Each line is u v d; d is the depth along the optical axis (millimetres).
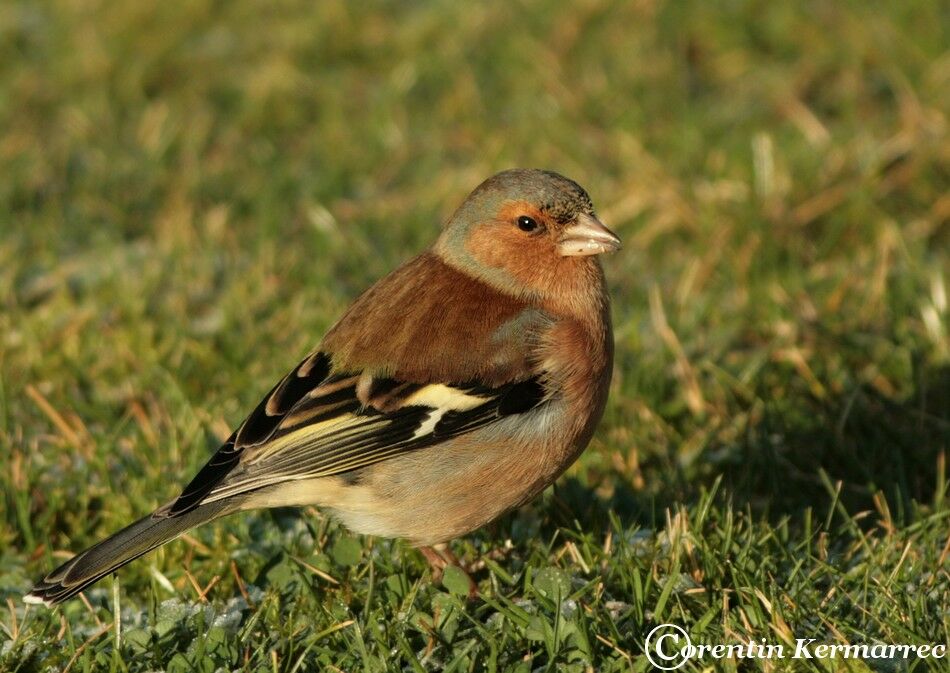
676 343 11398
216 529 9203
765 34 17625
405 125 16406
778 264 13266
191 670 7664
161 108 16734
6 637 8242
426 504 8281
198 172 15500
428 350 8328
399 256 13820
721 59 17172
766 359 11281
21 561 9242
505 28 18078
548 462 8422
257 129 16766
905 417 10555
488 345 8352
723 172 14508
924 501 9641
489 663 7465
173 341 11836
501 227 8734
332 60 18219
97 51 18031
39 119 16953
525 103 16547
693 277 12727
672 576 8000
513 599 8484
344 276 13508
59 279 13141
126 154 16141
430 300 8625
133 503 9602
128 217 14734
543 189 8727
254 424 8172
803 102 16406
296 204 15117
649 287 13117
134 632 7980
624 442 10336
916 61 16438
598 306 8727
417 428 8180
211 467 8016
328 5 18828
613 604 8203
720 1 18125
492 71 17547
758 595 7895
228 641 7953
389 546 9133
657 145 15344
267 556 9086
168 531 7918
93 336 11961
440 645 7875
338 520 8516
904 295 12266
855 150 14719
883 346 11516
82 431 10359
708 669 7391
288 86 17297
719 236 13375
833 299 12266
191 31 18812
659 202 14133
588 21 18047
